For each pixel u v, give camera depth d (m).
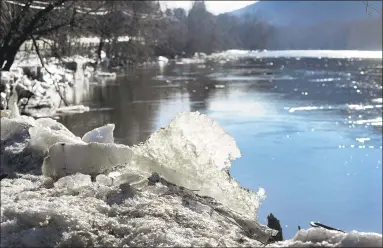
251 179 21.61
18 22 24.61
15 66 32.44
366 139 27.92
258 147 25.69
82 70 47.00
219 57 113.31
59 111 25.16
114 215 3.35
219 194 4.16
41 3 25.36
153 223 3.10
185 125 4.31
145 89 39.16
